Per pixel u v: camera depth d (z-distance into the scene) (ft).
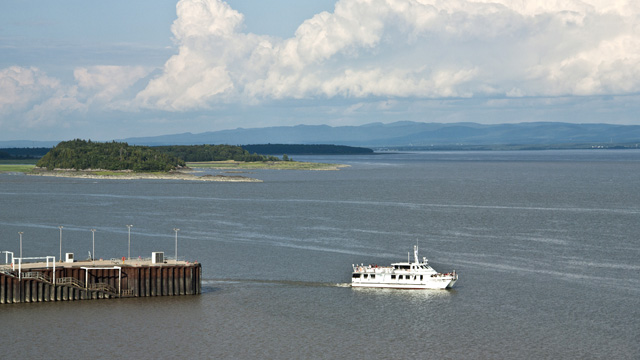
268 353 366.84
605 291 481.46
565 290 485.15
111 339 384.68
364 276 500.33
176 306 446.19
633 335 392.47
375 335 394.73
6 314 422.41
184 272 473.26
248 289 490.90
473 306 449.89
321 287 498.69
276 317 426.51
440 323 415.44
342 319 423.64
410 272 494.18
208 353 366.22
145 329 401.29
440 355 364.58
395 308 446.60
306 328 406.21
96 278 460.55
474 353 367.45
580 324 411.34
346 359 359.25
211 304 451.94
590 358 359.87
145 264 472.03
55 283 449.06
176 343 379.96
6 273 442.50
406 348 374.43
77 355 361.92
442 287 492.13
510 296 471.62
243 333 396.98
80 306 441.27
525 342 382.42
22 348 370.12
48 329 398.42
